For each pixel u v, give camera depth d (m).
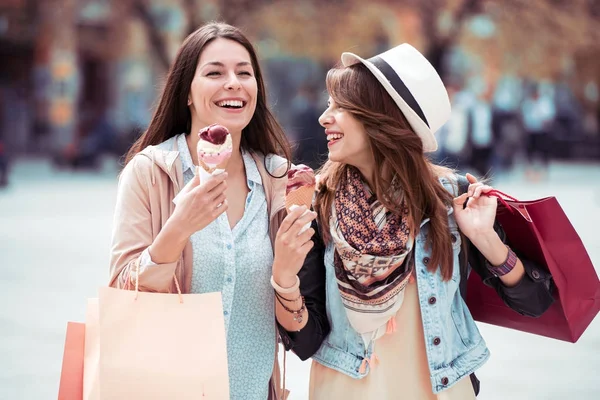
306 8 35.03
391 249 4.39
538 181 32.38
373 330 4.51
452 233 4.62
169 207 4.51
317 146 30.34
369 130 4.47
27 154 47.12
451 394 4.53
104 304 4.05
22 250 16.72
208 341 4.07
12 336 10.27
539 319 4.82
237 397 4.56
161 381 3.99
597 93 47.12
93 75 48.69
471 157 27.73
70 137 47.25
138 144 4.87
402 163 4.48
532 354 9.76
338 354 4.64
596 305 4.69
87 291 12.91
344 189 4.61
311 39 35.47
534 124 37.94
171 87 4.70
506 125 34.56
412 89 4.52
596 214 21.31
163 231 4.11
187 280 4.46
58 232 19.42
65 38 44.31
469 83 40.22
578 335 4.75
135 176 4.49
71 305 11.94
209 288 4.47
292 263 4.31
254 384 4.60
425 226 4.59
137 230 4.40
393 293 4.41
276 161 4.88
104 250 16.86
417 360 4.56
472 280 4.96
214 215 4.10
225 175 4.05
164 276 4.16
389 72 4.52
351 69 4.56
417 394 4.55
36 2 42.16
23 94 47.41
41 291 12.86
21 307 11.77
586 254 4.55
